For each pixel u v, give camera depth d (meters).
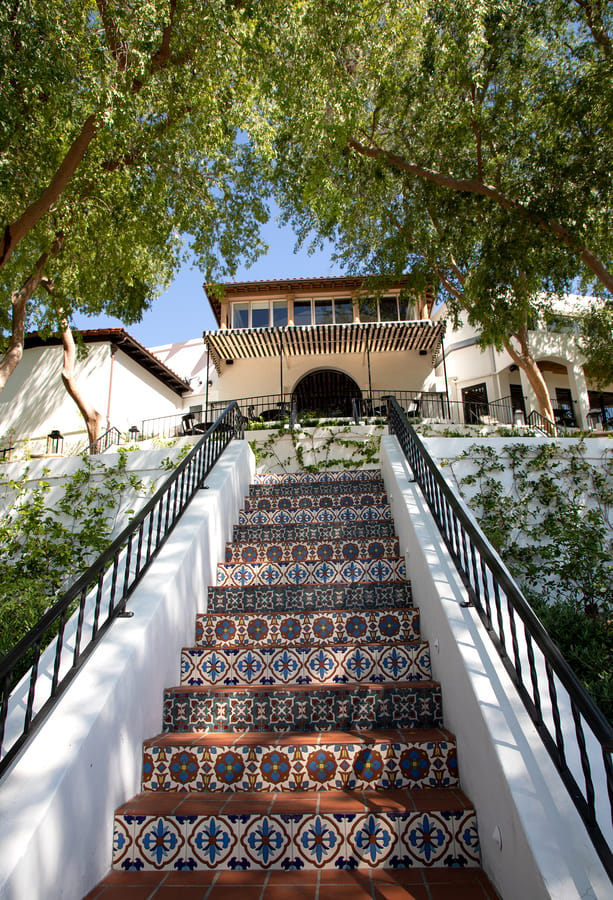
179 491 5.15
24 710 2.57
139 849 2.46
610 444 6.71
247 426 9.62
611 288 7.47
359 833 2.41
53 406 16.02
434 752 2.80
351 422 9.65
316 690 3.24
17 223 6.79
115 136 6.68
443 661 3.17
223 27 6.55
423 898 2.11
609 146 7.09
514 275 8.05
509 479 6.57
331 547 5.20
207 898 2.16
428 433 10.51
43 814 2.00
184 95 7.12
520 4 6.71
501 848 2.08
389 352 16.55
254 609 4.43
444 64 7.11
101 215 8.23
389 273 12.36
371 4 6.46
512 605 2.54
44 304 12.64
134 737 2.84
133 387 16.97
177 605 3.72
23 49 4.99
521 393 18.61
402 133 8.67
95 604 3.38
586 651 4.07
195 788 2.82
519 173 8.08
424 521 4.36
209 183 9.59
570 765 2.07
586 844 1.77
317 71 6.75
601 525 6.38
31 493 7.54
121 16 5.58
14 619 5.06
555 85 7.47
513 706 2.38
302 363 16.66
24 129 5.90
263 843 2.42
